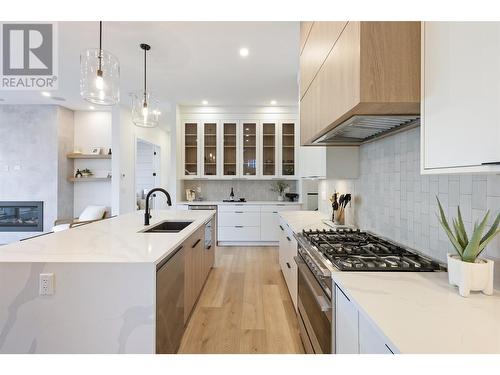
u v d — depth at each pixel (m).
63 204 5.54
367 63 1.20
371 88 1.20
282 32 2.78
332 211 3.00
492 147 0.79
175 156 5.23
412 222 1.68
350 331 1.09
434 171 1.04
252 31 2.77
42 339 1.47
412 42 1.21
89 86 2.29
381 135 1.94
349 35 1.32
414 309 0.93
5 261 1.46
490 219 1.12
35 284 1.47
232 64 3.55
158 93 4.72
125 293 1.48
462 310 0.92
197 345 2.11
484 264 1.03
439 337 0.76
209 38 2.90
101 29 2.60
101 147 5.89
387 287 1.12
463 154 0.89
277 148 5.50
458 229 1.12
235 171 5.55
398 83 1.20
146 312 1.48
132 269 1.48
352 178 2.55
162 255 1.59
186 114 5.49
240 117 5.50
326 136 2.04
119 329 1.48
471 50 0.86
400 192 1.81
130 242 1.89
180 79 4.08
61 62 3.48
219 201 5.58
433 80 1.04
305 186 5.32
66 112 5.62
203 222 2.92
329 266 1.38
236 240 5.27
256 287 3.25
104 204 5.88
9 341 1.46
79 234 2.16
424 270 1.30
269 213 5.27
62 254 1.59
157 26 2.68
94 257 1.54
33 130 5.36
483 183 1.16
